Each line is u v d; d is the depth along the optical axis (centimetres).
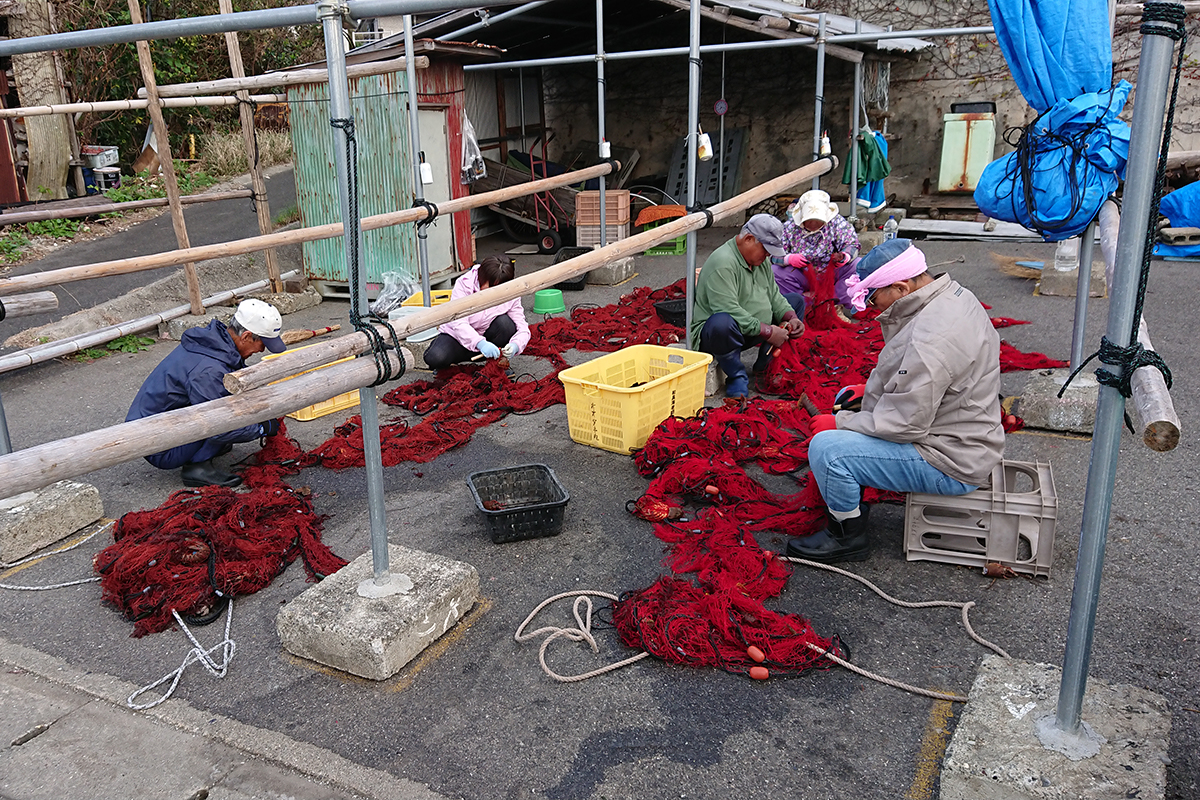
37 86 1197
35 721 280
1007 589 331
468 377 598
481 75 1240
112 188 1345
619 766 250
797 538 362
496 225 1313
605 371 511
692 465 418
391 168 852
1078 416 470
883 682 281
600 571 357
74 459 216
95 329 792
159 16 1557
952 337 312
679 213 1124
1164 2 182
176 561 345
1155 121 188
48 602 350
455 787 245
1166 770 234
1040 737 224
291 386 260
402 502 433
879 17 1227
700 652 296
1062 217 389
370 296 894
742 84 1299
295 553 375
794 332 561
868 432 329
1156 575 334
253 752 262
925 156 1232
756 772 246
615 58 837
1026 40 378
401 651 296
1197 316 686
